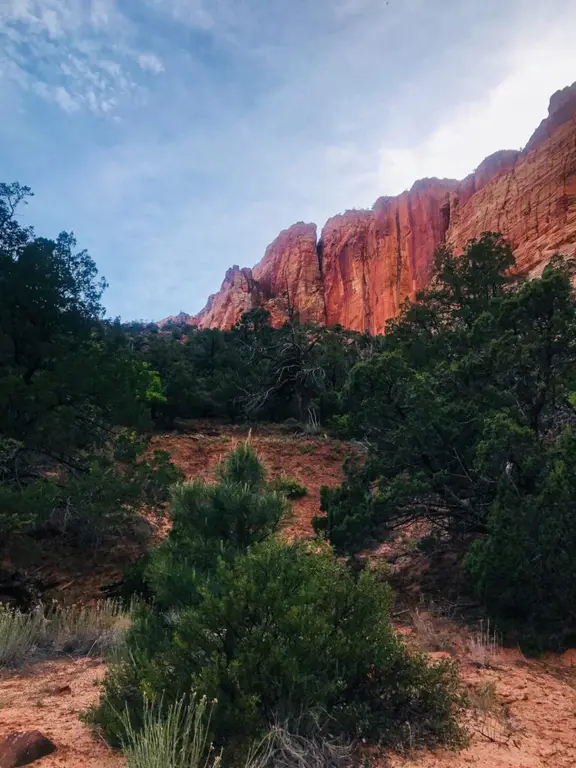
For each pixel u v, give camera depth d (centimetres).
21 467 1566
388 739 422
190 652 435
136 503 1435
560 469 786
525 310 1138
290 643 423
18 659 677
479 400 1166
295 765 368
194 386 3831
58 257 1712
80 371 1567
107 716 407
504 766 397
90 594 1145
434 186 11656
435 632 797
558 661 691
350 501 1223
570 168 6838
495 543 809
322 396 3700
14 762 365
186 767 329
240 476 748
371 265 11644
